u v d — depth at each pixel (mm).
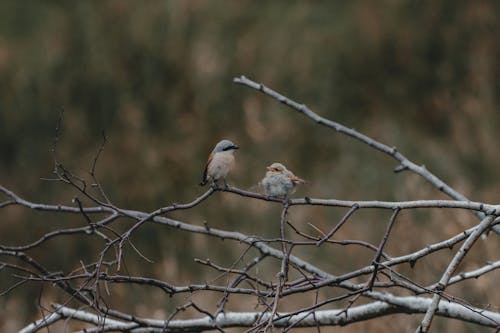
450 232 10312
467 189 15633
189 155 18391
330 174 17359
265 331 4148
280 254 5723
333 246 13023
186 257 15375
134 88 19328
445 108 19078
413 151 17984
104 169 18156
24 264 16766
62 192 18031
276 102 18938
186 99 19250
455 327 9023
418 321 8648
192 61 19281
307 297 9977
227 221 15969
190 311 10352
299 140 18406
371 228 13523
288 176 6281
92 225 5176
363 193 16812
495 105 19047
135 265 15844
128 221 16594
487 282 8930
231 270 4949
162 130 19016
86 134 18922
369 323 8641
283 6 20453
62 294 10797
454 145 18047
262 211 15406
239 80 6184
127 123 18703
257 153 18125
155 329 5613
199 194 16906
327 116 19281
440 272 9609
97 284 4543
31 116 18922
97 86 19219
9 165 18688
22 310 13469
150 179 18047
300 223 13914
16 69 19125
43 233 17547
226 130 18781
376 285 4715
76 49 19500
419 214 11656
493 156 17406
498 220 4793
